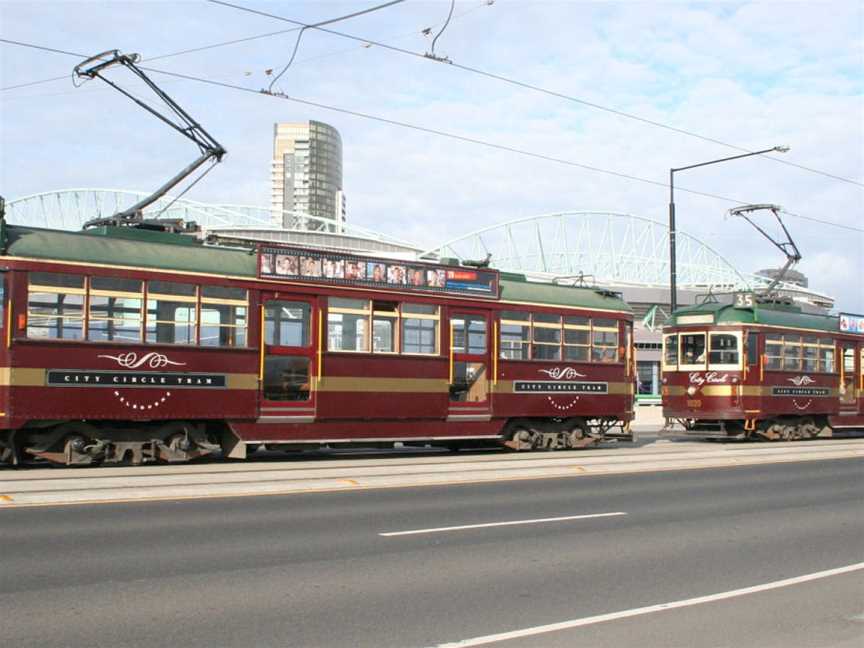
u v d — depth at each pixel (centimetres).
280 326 1733
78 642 619
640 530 1123
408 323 1908
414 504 1250
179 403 1596
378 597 763
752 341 2667
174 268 1602
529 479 1577
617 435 2289
